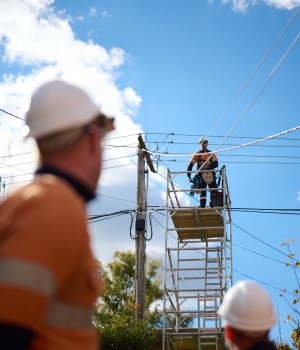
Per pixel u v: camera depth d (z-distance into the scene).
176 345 18.58
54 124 2.15
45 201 1.92
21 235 1.84
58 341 1.97
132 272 36.16
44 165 2.15
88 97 2.26
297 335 10.58
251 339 3.34
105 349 16.55
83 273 2.00
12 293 1.76
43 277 1.80
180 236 19.61
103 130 2.29
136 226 20.41
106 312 34.22
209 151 18.78
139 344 16.81
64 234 1.88
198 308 18.11
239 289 3.44
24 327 1.75
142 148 21.16
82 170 2.16
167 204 18.61
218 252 19.11
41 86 2.24
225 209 18.22
